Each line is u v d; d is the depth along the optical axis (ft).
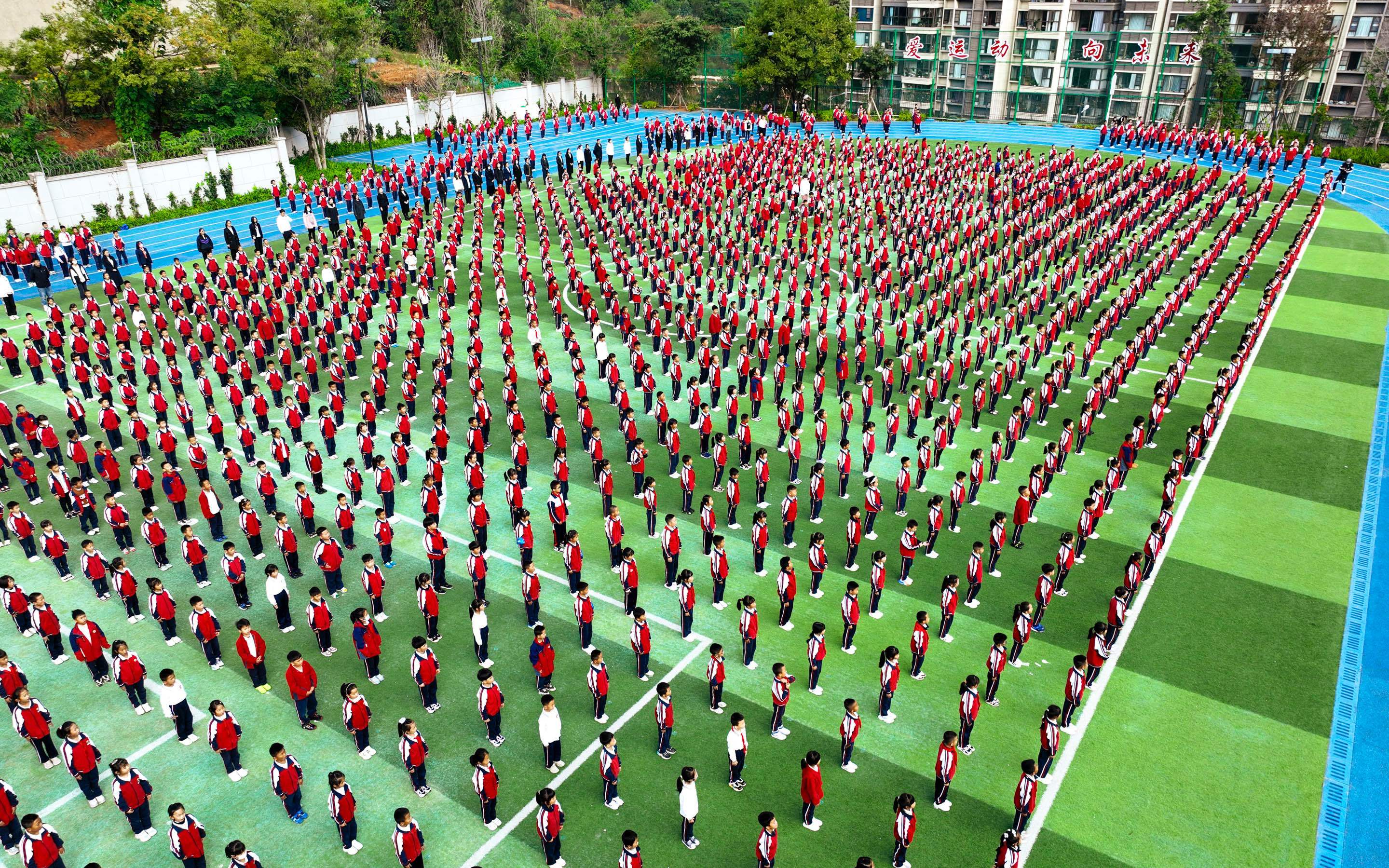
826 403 96.63
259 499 77.36
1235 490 81.10
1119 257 130.00
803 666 59.00
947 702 56.13
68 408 87.45
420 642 53.31
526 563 66.64
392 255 140.56
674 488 80.53
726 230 145.07
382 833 47.16
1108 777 51.16
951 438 82.38
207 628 56.95
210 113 193.47
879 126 257.75
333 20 206.49
